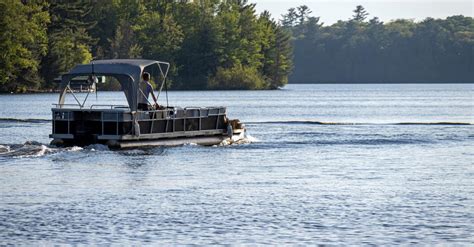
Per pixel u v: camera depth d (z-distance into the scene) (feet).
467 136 352.08
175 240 149.89
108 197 188.85
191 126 290.35
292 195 192.24
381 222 163.63
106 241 149.18
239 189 200.34
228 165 244.22
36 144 280.10
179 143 286.25
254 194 193.47
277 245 146.82
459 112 582.35
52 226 159.63
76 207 177.06
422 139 336.29
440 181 214.48
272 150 287.89
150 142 275.80
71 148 267.80
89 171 228.02
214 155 268.62
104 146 268.21
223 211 173.58
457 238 151.43
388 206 179.11
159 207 177.37
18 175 220.43
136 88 269.85
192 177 219.41
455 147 304.30
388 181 214.28
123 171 228.63
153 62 279.69
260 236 152.76
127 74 269.03
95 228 158.30
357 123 442.50
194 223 162.50
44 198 187.42
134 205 179.42
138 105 275.18
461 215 169.68
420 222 163.43
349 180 215.92
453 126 417.90
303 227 159.63
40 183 207.92
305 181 213.66
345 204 181.47
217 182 211.00
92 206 178.09
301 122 444.14
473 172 231.91
